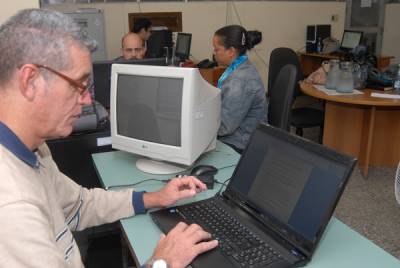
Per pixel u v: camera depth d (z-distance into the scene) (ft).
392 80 10.96
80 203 4.05
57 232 3.05
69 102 2.71
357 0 21.36
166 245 3.28
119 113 5.46
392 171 11.33
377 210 9.05
